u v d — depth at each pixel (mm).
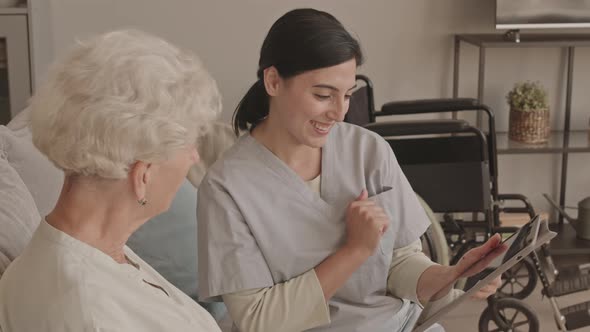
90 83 947
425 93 3814
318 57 1451
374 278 1648
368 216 1534
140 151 968
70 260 976
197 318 1181
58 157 964
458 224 3064
